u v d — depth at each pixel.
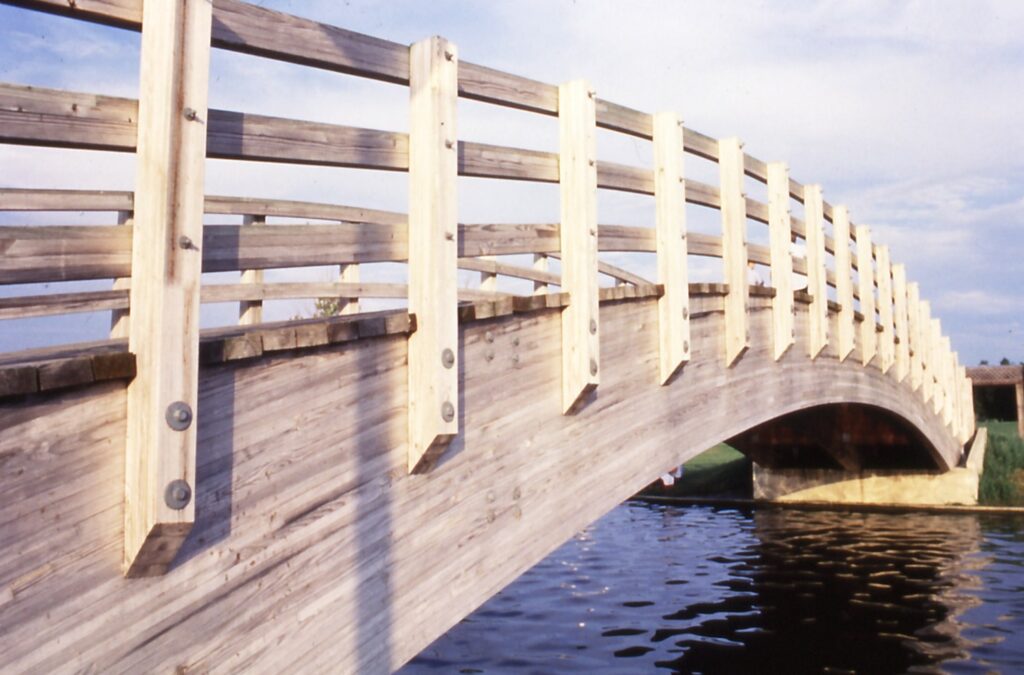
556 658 9.48
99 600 3.02
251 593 3.59
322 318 4.58
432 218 4.38
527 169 5.53
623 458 6.59
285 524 3.75
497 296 9.29
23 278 2.95
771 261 9.66
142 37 3.13
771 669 9.00
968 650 9.54
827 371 11.69
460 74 4.90
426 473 4.59
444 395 4.38
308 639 3.85
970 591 12.30
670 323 7.08
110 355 2.98
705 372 8.05
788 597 12.24
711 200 8.23
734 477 25.58
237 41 3.62
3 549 2.75
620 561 15.09
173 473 3.00
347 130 4.13
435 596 4.63
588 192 5.77
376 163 4.29
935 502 21.09
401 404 4.42
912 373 16.98
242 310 6.62
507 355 5.32
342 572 4.04
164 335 3.00
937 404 19.58
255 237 3.78
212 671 3.41
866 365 13.55
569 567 14.62
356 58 4.18
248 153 3.70
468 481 4.94
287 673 3.74
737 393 8.74
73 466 2.94
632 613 11.47
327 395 3.98
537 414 5.59
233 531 3.52
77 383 2.89
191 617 3.33
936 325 19.75
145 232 3.06
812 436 20.08
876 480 21.86
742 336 8.36
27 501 2.81
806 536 17.33
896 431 18.44
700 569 14.31
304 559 3.84
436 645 10.02
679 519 20.06
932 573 13.56
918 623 10.73
